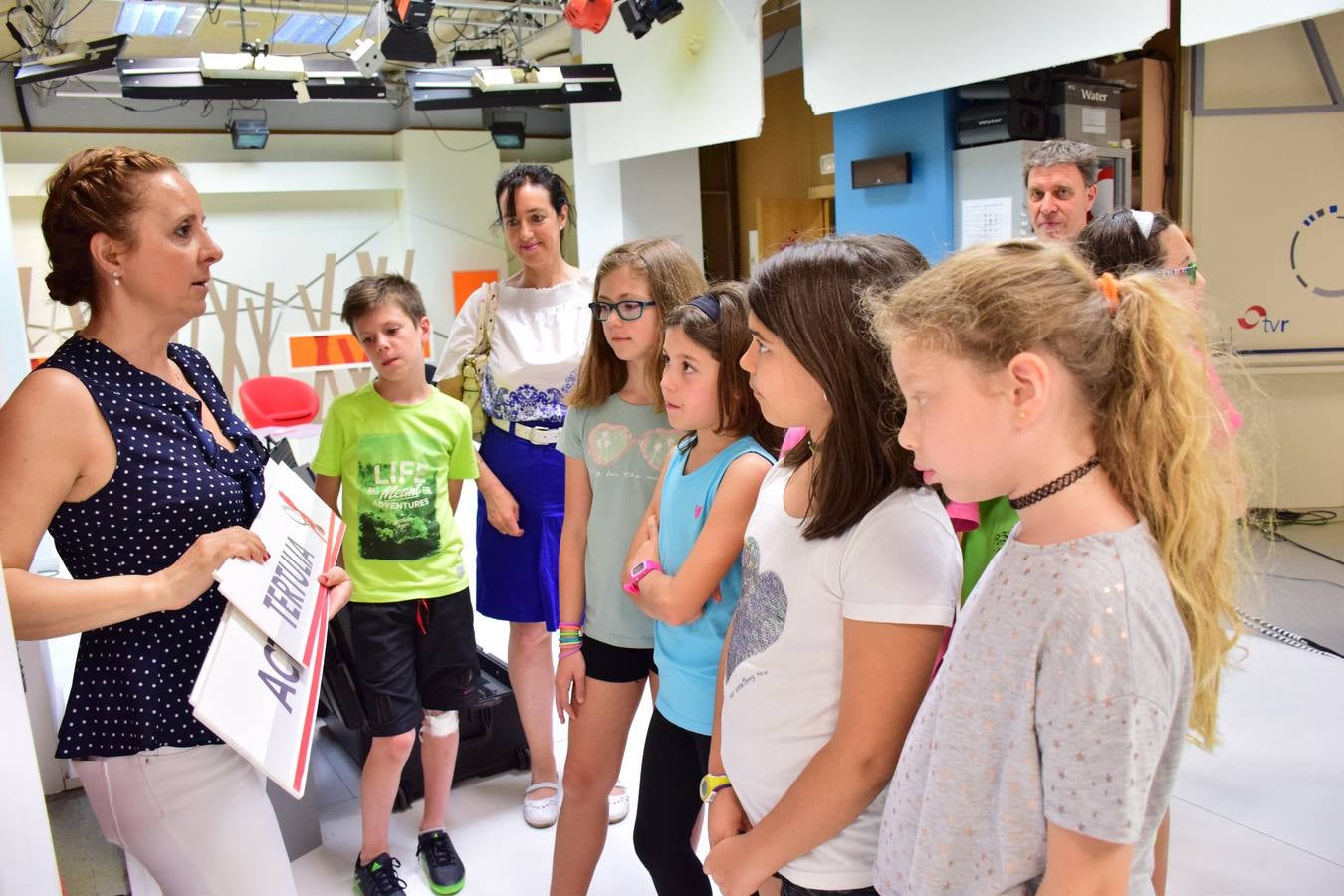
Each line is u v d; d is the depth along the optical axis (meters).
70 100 8.09
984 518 1.38
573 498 1.92
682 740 1.61
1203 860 2.25
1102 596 0.78
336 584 1.60
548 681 2.60
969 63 3.71
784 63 6.89
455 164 9.55
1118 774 0.77
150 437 1.28
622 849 2.38
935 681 0.95
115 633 1.27
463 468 2.40
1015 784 0.82
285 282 9.13
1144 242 1.97
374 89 4.88
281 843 1.41
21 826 0.89
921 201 4.25
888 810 0.99
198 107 8.63
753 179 7.38
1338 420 5.15
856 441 1.08
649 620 1.80
